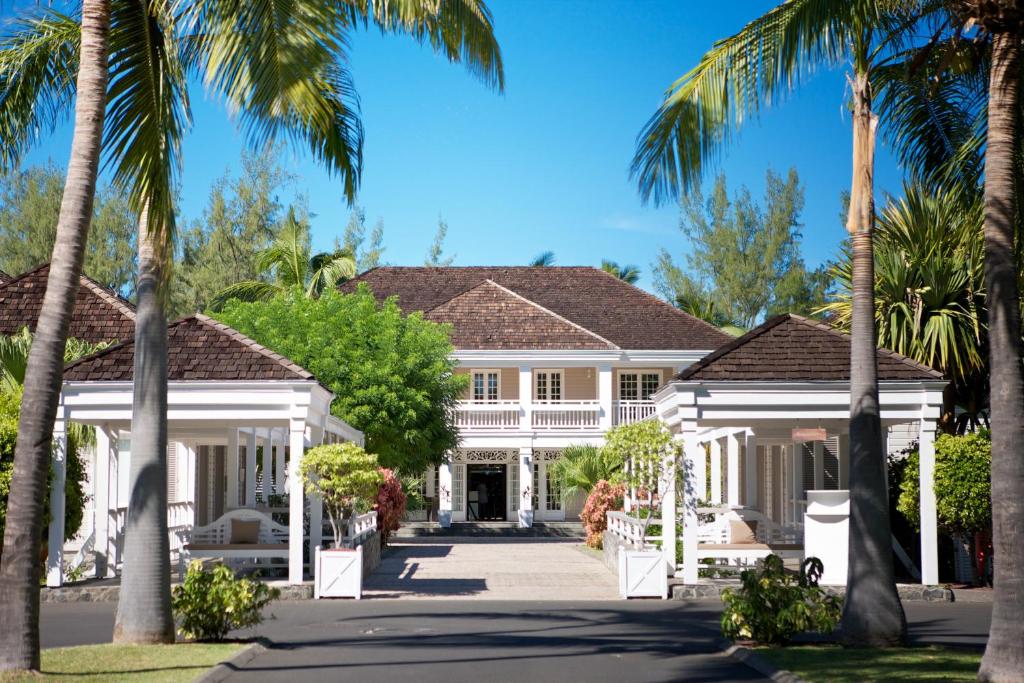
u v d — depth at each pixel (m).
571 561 26.62
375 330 31.44
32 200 49.94
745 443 26.09
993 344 10.02
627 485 21.95
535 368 40.16
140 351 12.35
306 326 31.33
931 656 11.48
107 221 51.41
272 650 12.30
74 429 19.66
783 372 18.73
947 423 21.30
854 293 13.38
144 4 11.09
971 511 18.19
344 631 14.15
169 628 12.22
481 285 42.34
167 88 11.22
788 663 10.96
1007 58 10.40
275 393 18.36
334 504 19.16
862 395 13.12
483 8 11.51
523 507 38.22
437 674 10.59
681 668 11.06
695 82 11.63
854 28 11.87
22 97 13.75
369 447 30.42
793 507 25.89
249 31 10.18
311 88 10.12
